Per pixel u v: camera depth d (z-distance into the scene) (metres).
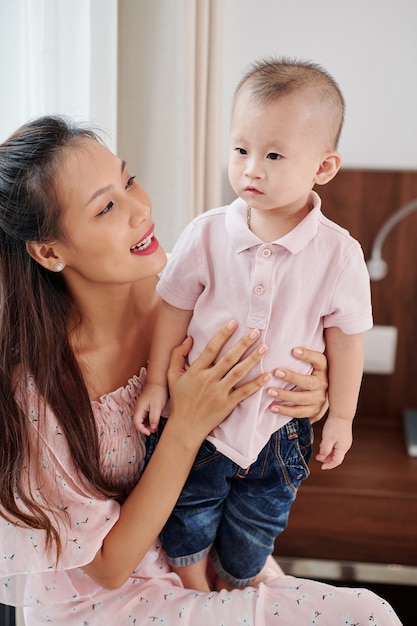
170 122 1.92
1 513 1.21
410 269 2.46
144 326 1.38
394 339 2.49
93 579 1.28
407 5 2.31
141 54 1.91
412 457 2.37
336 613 1.24
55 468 1.22
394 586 2.32
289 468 1.25
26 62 1.61
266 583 1.36
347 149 2.44
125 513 1.25
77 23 1.61
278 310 1.15
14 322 1.22
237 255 1.16
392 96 2.38
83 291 1.27
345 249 1.15
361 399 2.59
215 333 1.19
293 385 1.20
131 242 1.20
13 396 1.21
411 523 2.21
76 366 1.24
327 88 1.06
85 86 1.64
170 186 1.96
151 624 1.26
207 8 1.91
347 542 2.24
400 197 2.39
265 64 1.09
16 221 1.17
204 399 1.19
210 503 1.29
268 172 1.05
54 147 1.16
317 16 2.34
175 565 1.35
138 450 1.32
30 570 1.21
